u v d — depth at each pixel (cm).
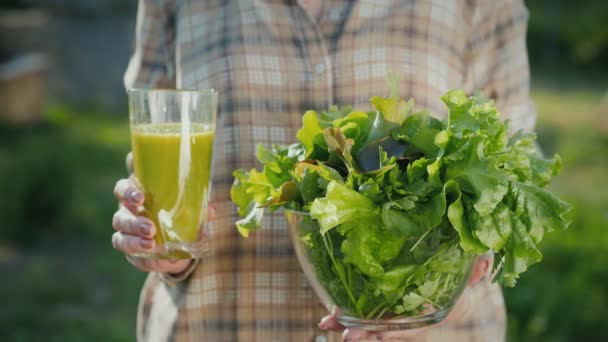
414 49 135
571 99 805
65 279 350
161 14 144
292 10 134
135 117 117
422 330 113
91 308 323
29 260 374
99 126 623
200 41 138
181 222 118
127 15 711
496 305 139
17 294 331
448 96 112
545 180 114
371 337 113
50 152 512
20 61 636
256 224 114
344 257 107
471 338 137
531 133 119
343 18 134
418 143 107
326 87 134
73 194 428
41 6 713
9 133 573
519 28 141
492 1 140
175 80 145
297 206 111
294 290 133
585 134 592
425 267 107
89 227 411
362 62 134
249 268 134
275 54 135
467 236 104
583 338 274
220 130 135
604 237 336
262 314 134
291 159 115
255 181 116
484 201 103
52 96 676
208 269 134
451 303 111
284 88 134
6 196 410
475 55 140
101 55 700
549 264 313
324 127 114
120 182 122
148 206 117
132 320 313
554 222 105
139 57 146
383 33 135
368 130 111
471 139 104
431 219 103
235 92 134
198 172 117
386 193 105
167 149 115
